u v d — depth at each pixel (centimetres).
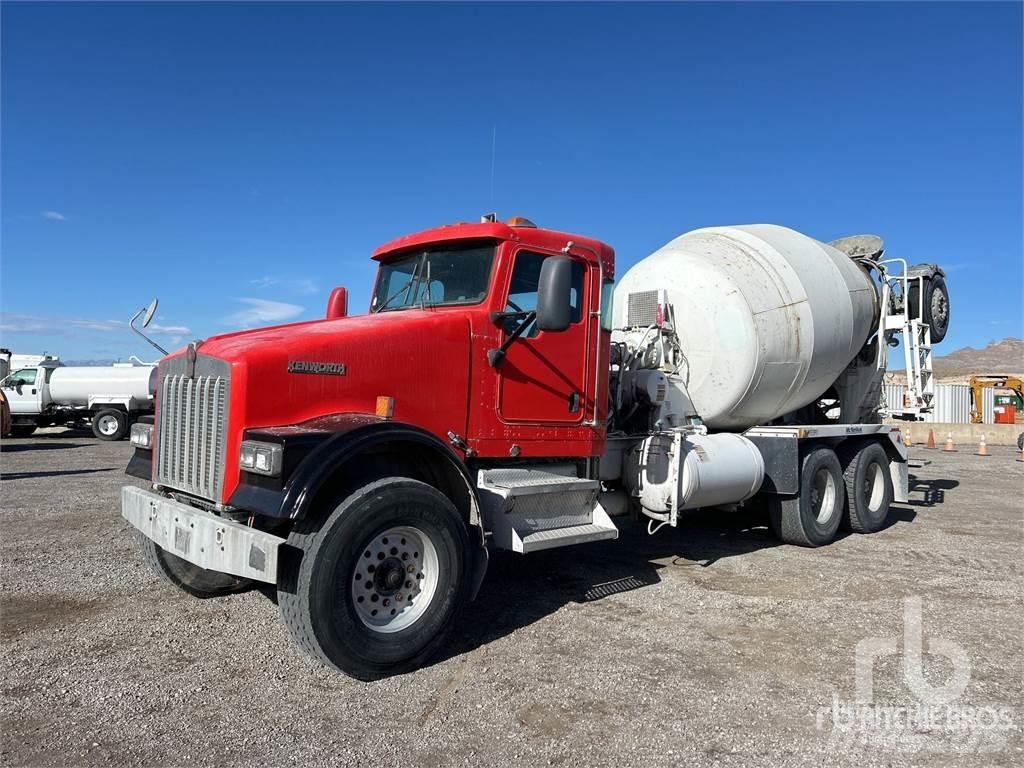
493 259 518
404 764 311
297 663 421
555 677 406
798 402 846
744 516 880
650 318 739
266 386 416
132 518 478
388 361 462
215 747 323
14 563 636
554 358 545
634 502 688
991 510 1047
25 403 2212
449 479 467
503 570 645
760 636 476
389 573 416
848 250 984
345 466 429
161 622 489
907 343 964
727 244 812
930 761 317
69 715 352
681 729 345
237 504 394
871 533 856
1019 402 3466
